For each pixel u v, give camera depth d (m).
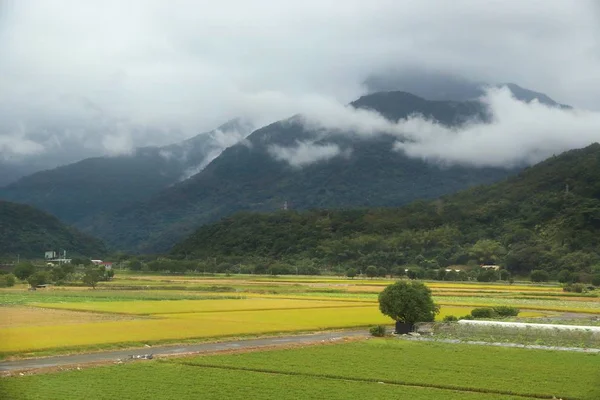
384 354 69.12
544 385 53.84
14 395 48.69
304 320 101.69
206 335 81.88
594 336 78.25
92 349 70.19
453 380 55.72
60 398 47.91
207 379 55.28
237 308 122.00
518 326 83.12
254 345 76.31
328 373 58.50
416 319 89.94
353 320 102.56
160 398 48.44
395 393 50.97
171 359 65.06
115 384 52.78
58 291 171.88
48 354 67.06
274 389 51.97
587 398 49.69
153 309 117.62
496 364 63.19
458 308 126.88
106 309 116.38
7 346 69.44
